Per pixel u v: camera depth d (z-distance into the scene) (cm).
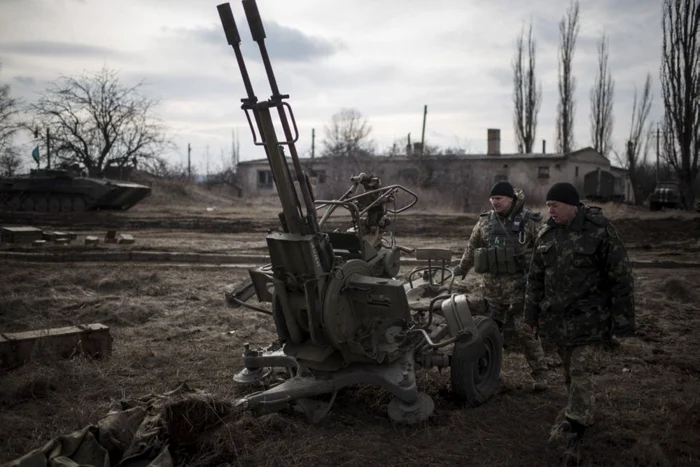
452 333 455
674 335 684
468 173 3195
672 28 3050
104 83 3544
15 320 746
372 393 499
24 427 432
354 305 437
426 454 398
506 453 401
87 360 568
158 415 381
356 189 507
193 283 980
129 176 3675
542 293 418
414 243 1623
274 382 516
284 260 416
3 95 3409
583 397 385
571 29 4538
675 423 439
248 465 382
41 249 1359
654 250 1525
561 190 394
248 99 395
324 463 386
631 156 4453
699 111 3056
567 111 4575
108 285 952
